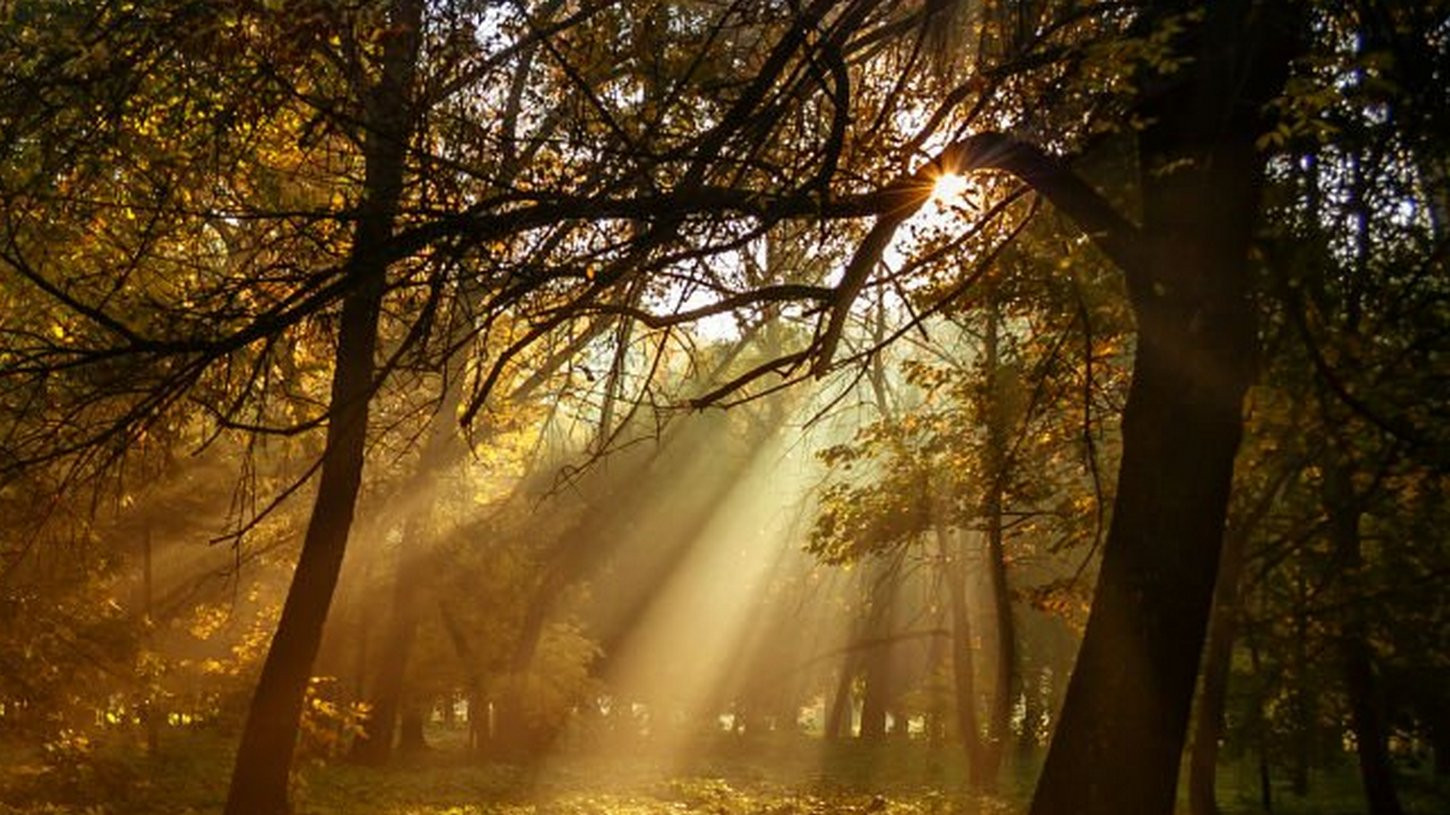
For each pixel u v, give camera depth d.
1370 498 13.41
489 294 8.13
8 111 8.42
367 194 7.85
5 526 12.17
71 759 15.84
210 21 7.70
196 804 17.20
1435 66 8.42
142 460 9.69
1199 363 8.04
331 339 8.03
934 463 18.64
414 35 8.25
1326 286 11.41
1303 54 8.26
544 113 8.55
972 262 13.49
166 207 8.29
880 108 10.38
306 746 15.80
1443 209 11.38
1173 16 7.98
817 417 10.01
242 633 24.06
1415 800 25.16
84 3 8.89
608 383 9.02
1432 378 11.35
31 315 9.51
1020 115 10.00
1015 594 19.00
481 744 37.75
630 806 22.31
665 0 8.73
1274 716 19.95
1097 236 8.54
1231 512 14.38
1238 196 8.12
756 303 8.88
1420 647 15.59
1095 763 7.89
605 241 8.16
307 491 21.59
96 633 15.30
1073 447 16.56
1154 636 7.92
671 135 8.05
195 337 7.47
